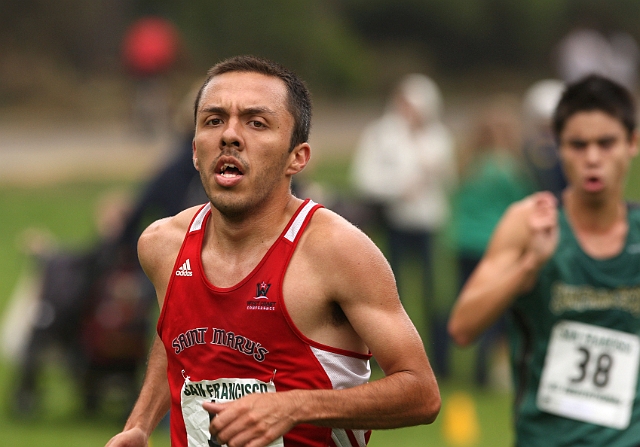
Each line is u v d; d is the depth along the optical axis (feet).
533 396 48.03
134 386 87.61
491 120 105.19
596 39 198.49
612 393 47.21
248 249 32.81
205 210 34.27
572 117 48.24
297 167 33.42
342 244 31.89
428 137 110.52
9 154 279.69
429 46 554.87
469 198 103.86
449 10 538.88
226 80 32.65
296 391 30.58
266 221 32.73
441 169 110.83
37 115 367.25
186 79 389.19
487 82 536.42
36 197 226.99
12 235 190.29
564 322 47.65
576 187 48.19
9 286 145.28
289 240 32.30
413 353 31.76
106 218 88.79
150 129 312.09
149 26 311.68
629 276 47.55
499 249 48.85
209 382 32.63
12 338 89.81
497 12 547.08
